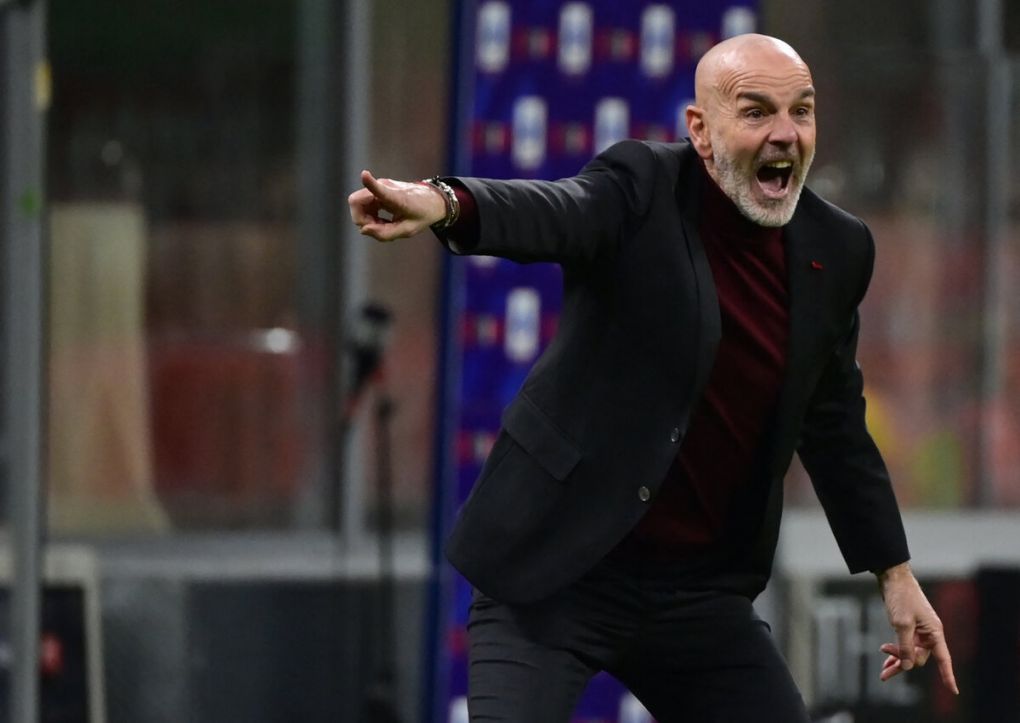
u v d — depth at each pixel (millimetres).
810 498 26734
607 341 10984
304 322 25750
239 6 25359
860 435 12016
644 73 19562
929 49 27344
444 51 25859
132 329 25141
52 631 21078
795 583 23844
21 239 16328
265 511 25500
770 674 11594
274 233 25641
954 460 27625
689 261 10852
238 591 23375
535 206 10297
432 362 25953
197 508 25297
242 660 23375
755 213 10742
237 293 25578
